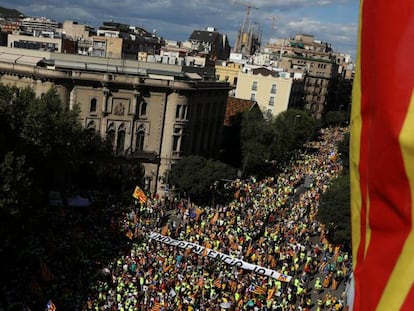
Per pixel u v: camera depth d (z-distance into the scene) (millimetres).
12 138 56906
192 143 88000
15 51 82938
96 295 43688
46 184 67375
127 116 79438
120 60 82625
